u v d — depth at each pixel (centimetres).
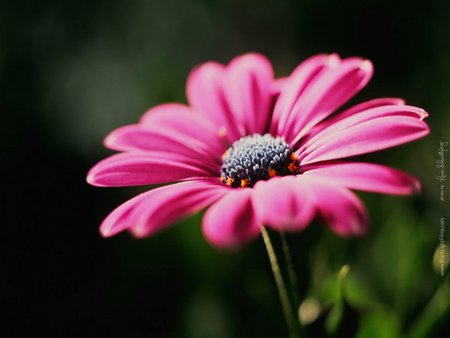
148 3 30
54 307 23
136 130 17
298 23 31
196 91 18
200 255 20
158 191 15
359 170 14
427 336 16
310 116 16
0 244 25
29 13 29
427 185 22
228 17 31
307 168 15
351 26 30
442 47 27
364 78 16
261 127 17
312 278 18
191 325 20
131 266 22
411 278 18
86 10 29
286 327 17
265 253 18
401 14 29
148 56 29
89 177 16
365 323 17
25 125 27
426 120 24
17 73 28
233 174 16
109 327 22
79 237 24
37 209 25
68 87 28
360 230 13
